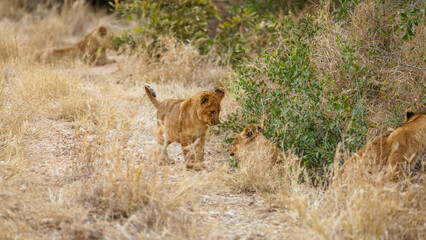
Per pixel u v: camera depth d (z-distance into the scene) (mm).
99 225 7504
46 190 8664
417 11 10445
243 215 8391
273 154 10078
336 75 11703
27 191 8406
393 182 8852
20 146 10758
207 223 7832
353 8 13461
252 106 11609
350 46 11844
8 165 9359
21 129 11539
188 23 19609
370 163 8461
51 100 14070
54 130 12367
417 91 10812
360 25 12492
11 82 15023
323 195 8633
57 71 17266
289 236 7426
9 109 12016
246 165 9727
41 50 21266
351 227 7340
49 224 7434
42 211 7660
